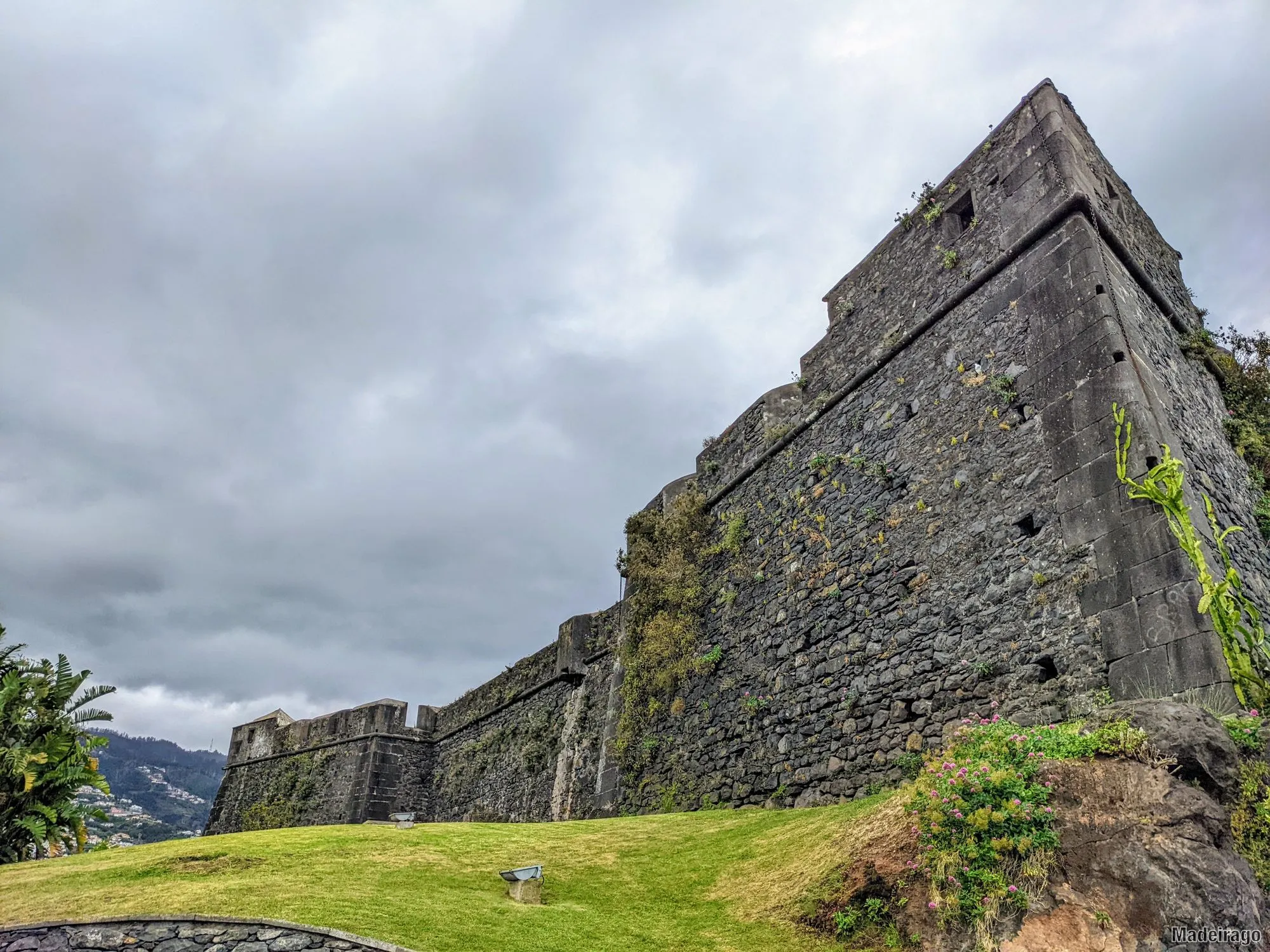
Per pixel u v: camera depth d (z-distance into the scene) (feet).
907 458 42.65
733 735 48.62
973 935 21.90
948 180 46.83
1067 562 32.91
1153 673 28.60
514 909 26.73
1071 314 36.70
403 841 35.24
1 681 52.80
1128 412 32.86
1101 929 20.43
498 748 83.46
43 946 23.75
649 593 60.23
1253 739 23.62
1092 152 43.62
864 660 41.06
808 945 24.12
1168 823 21.22
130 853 33.88
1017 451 36.81
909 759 36.09
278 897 26.40
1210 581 27.66
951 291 43.75
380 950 22.49
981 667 34.71
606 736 63.67
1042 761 24.25
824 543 46.47
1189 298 46.37
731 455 58.34
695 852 33.76
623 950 23.86
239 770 120.37
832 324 52.21
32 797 49.42
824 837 29.96
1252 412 41.50
